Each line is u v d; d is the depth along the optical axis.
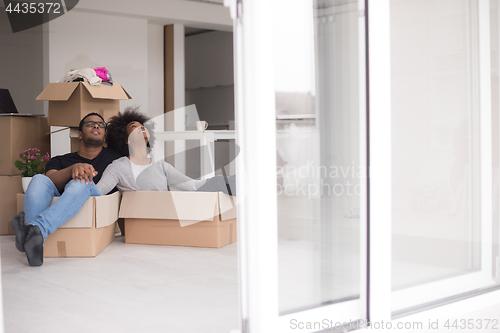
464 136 2.08
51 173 2.95
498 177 2.18
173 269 2.47
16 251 2.94
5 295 2.02
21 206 3.23
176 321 1.70
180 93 7.01
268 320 1.51
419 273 1.92
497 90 2.21
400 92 1.88
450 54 2.06
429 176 1.97
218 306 1.87
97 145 3.26
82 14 6.18
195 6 6.77
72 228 2.76
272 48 1.53
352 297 1.69
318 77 1.62
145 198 3.08
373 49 1.67
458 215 2.05
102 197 2.82
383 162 1.69
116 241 3.27
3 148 3.51
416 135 1.93
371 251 1.68
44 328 1.64
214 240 3.03
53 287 2.14
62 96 3.41
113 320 1.72
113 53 6.41
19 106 6.20
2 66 6.14
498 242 2.18
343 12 1.66
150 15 6.46
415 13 1.93
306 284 1.60
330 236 1.65
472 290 2.08
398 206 1.86
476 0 2.15
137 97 6.62
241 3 1.51
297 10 1.58
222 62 7.97
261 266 1.50
